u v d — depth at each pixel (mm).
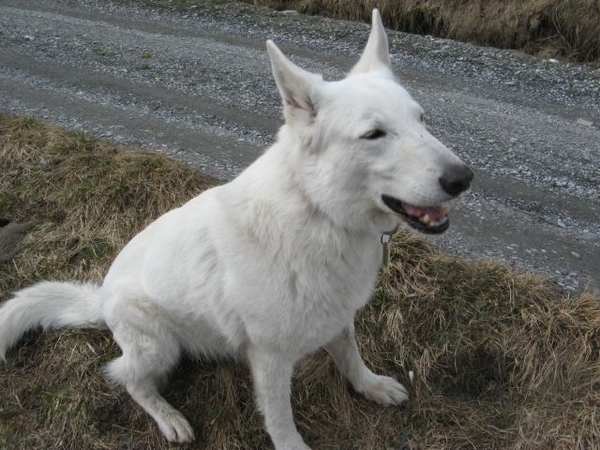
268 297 910
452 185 768
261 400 1021
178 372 1214
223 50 2561
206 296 977
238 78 2328
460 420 1129
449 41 2553
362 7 2820
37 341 1268
